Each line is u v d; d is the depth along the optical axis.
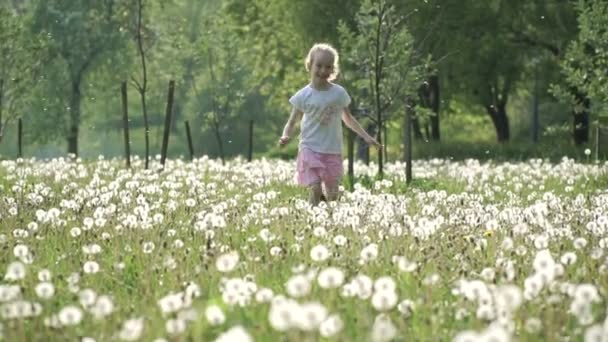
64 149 78.25
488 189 16.73
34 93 49.09
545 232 9.17
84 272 7.54
